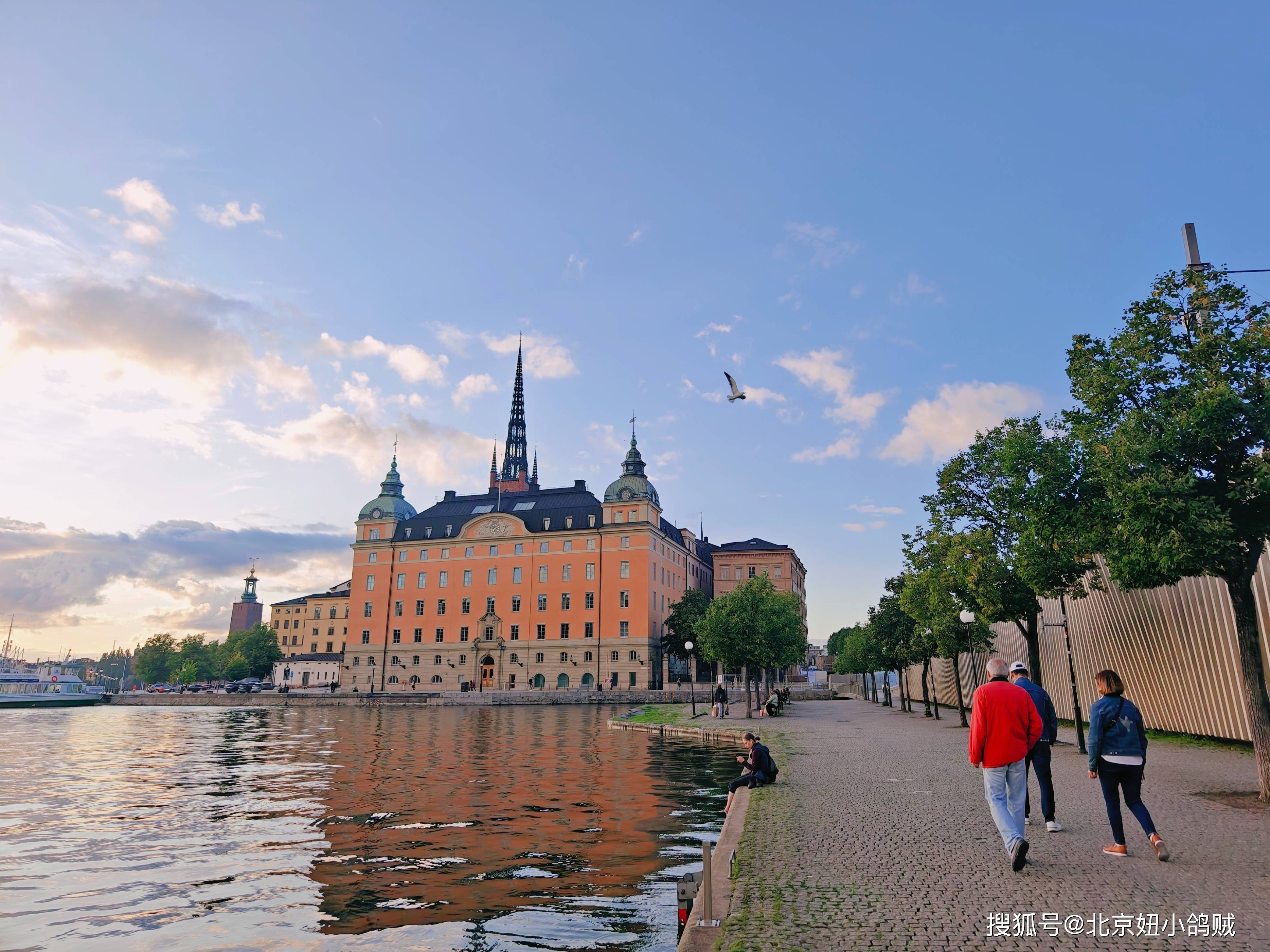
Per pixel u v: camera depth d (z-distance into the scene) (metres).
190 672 160.62
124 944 9.62
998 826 9.34
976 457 26.91
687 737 37.78
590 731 44.09
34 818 17.83
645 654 102.25
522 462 175.62
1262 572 20.69
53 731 48.81
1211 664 23.19
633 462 111.25
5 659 178.00
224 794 21.16
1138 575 14.70
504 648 108.31
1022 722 9.50
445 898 11.15
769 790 16.88
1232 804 13.18
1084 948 6.98
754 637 47.19
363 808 18.48
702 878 9.20
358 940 9.53
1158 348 15.07
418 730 46.50
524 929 9.75
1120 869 9.34
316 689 124.62
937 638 35.62
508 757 29.70
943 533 28.84
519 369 181.75
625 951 8.96
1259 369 13.82
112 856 14.02
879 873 9.63
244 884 12.05
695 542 135.25
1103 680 10.30
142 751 34.81
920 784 17.19
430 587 114.69
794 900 8.65
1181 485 13.12
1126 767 9.87
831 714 49.84
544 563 109.38
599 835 15.10
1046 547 21.34
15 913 10.79
